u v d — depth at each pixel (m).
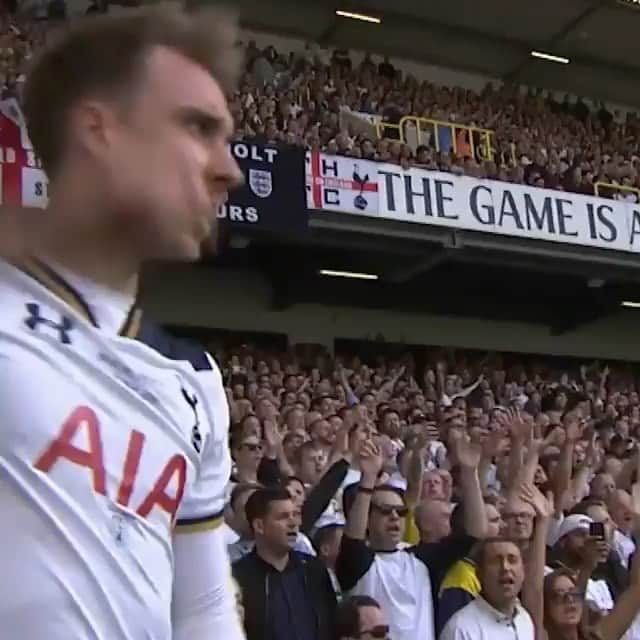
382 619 3.87
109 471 0.98
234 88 1.21
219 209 1.22
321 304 16.78
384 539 4.62
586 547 5.28
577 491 7.32
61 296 1.04
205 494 1.16
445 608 4.41
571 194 14.98
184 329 15.67
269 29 17.58
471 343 17.92
